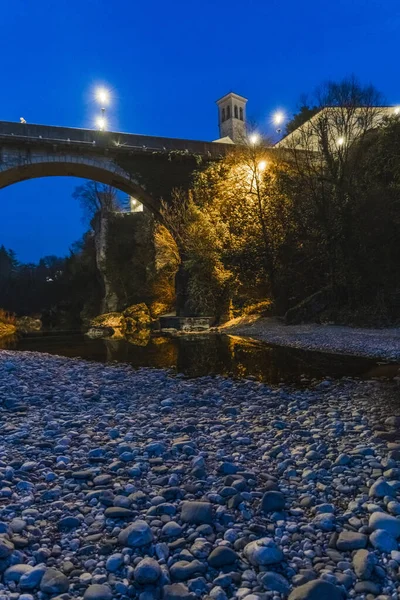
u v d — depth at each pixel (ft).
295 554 9.45
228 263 90.53
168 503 11.81
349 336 58.03
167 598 8.04
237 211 92.12
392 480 13.14
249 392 28.32
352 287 76.74
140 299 162.71
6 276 335.47
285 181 88.79
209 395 27.76
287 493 12.66
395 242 73.51
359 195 76.18
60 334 105.81
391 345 48.19
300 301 88.17
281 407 23.72
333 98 86.22
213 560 9.10
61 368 40.52
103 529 10.71
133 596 8.27
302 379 33.22
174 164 120.06
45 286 277.85
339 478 13.60
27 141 108.27
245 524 10.79
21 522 10.78
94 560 9.34
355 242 76.38
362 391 27.48
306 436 18.37
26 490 13.03
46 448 17.29
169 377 35.58
